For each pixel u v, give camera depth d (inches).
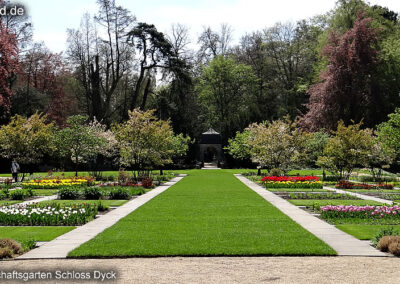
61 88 1895.9
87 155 1195.9
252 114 1996.8
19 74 1775.3
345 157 933.2
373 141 932.0
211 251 311.6
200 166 1995.6
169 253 306.7
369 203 597.3
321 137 1175.0
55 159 1743.4
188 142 1813.5
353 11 1670.8
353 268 271.0
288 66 2258.9
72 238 365.1
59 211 466.3
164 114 1921.8
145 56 1958.7
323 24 2129.7
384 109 1544.0
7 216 442.9
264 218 465.1
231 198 674.2
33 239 353.4
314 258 297.9
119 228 404.5
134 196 716.7
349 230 394.0
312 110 1592.0
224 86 2230.6
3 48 1181.7
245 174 1390.3
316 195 694.5
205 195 723.4
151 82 2245.3
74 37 1876.2
